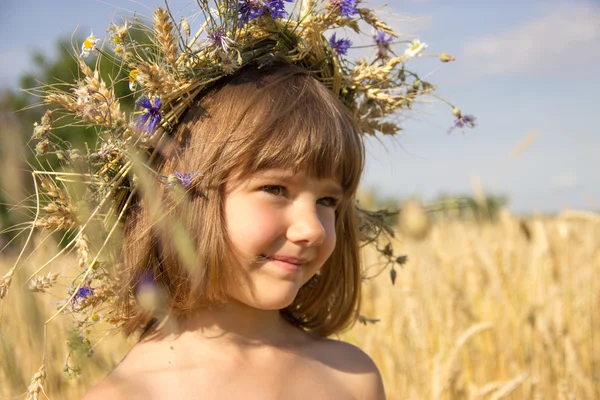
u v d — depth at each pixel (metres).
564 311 3.40
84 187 1.64
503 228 4.28
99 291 1.66
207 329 1.72
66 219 1.56
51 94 1.59
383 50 1.92
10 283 1.39
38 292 1.45
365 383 1.92
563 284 3.70
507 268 3.48
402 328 3.05
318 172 1.64
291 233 1.62
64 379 2.20
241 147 1.59
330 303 2.10
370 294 3.24
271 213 1.60
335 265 2.05
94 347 1.79
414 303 3.07
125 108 1.81
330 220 1.74
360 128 1.96
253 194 1.60
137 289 1.67
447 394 2.65
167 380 1.62
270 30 1.76
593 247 4.37
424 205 2.44
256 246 1.60
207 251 1.61
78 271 1.73
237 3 1.67
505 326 3.23
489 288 3.45
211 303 1.70
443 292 3.31
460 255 3.79
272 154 1.59
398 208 2.35
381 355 3.12
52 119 1.59
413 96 1.93
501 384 2.59
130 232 1.68
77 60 1.66
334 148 1.66
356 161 1.75
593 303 3.60
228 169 1.60
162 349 1.69
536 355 3.20
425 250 3.95
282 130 1.61
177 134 1.69
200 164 1.63
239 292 1.65
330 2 1.77
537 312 3.29
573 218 4.50
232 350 1.72
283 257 1.62
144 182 1.54
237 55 1.73
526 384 2.93
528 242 4.35
